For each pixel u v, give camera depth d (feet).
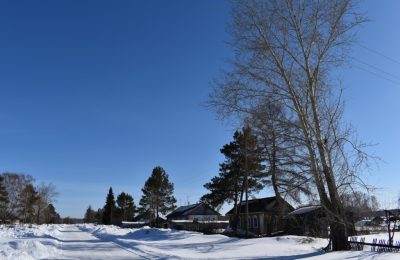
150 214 269.23
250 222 172.04
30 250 68.59
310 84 68.59
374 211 67.46
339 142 65.98
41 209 387.75
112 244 97.60
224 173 148.66
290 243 86.17
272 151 73.26
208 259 62.54
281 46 69.82
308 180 67.51
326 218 66.90
